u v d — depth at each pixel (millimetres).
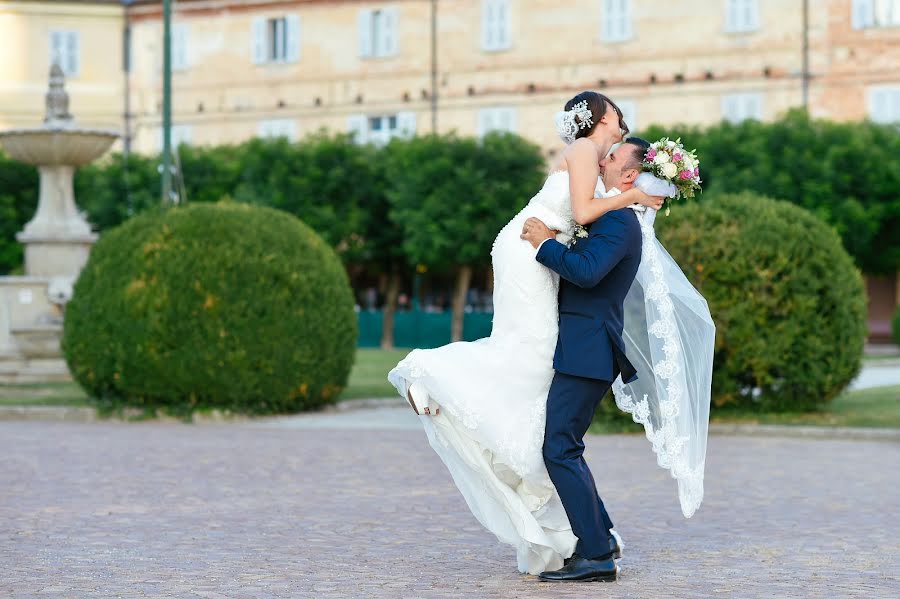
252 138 44812
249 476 12289
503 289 7465
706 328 7766
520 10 49812
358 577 7488
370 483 11820
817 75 46219
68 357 18875
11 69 53750
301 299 18609
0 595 6938
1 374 23109
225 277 18188
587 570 7348
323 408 19484
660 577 7516
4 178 44406
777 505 10547
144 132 54125
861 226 39719
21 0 53469
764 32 46688
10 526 9352
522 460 7348
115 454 14062
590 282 7176
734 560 8102
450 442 7523
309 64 52656
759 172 40188
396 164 43094
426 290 49469
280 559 8070
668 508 10359
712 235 17250
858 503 10672
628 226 7320
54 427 17375
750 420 17438
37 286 23766
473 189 41500
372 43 51969
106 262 18672
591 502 7348
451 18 50750
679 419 7543
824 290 17406
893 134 41250
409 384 7520
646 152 7449
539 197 7562
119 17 54094
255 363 18250
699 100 47562
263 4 53000
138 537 8883
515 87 49906
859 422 17031
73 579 7402
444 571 7691
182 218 18609
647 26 48156
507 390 7395
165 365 18094
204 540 8773
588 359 7270
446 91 50844
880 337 45188
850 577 7527
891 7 45562
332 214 42906
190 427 17438
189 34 54094
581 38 49000
